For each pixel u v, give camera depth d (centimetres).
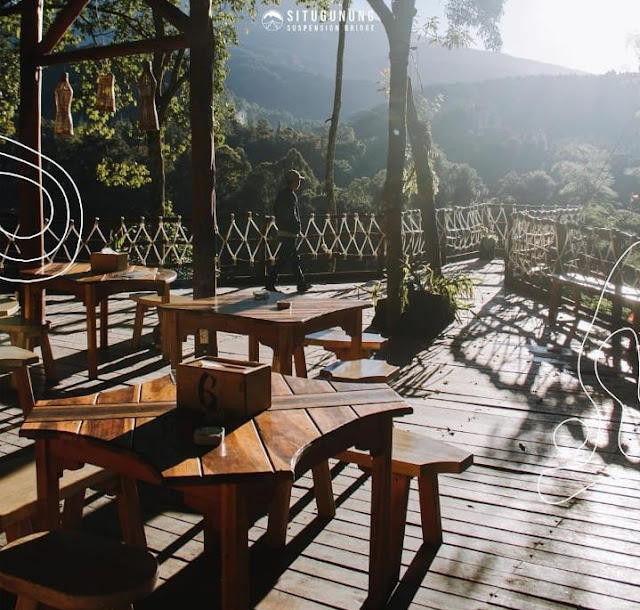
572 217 1288
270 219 1123
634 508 307
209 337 562
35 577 159
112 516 294
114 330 691
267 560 258
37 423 184
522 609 228
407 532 281
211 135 548
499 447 381
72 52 570
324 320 377
